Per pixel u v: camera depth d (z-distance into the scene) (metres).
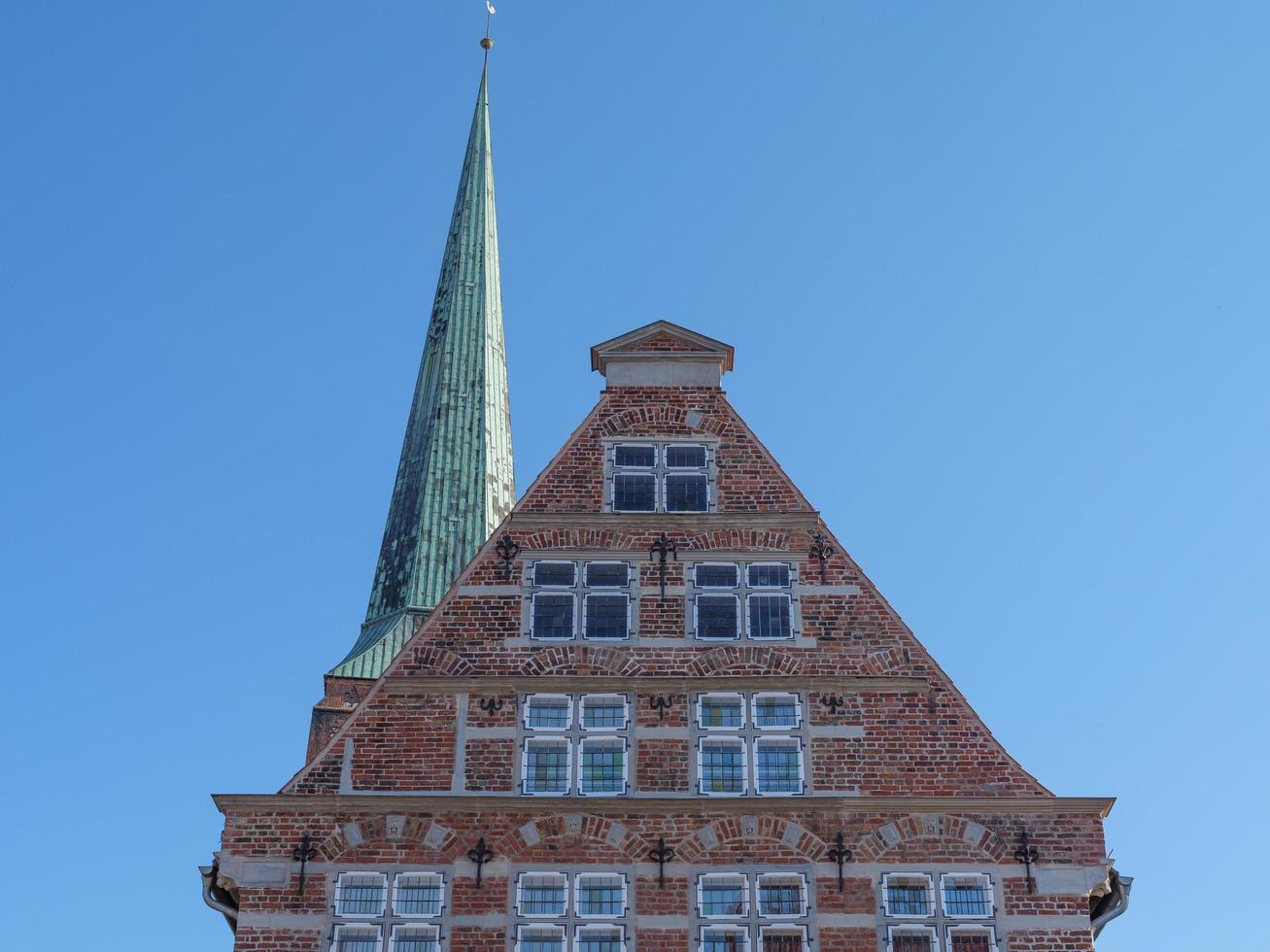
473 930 33.16
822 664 36.09
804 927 33.25
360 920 33.19
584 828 34.12
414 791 34.56
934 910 33.44
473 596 36.84
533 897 33.53
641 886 33.59
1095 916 33.97
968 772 34.81
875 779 34.75
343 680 54.31
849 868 33.78
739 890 33.62
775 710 35.59
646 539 37.62
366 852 33.81
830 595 36.97
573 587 37.06
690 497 38.34
